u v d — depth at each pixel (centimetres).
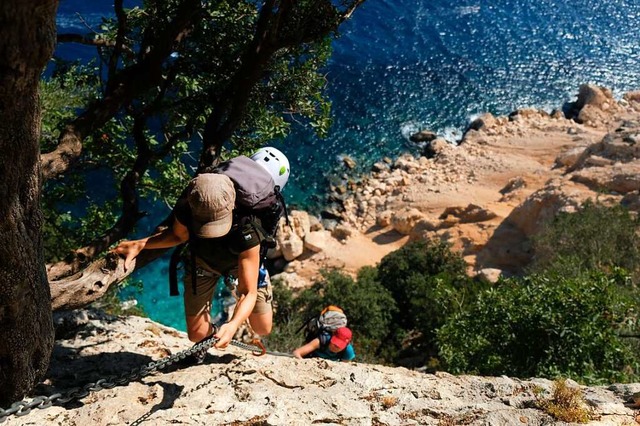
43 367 439
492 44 6203
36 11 285
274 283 2900
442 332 1348
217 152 796
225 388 495
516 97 5538
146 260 567
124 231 743
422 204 4159
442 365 1562
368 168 4672
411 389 498
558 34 6419
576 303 1127
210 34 962
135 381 512
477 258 3644
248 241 395
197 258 449
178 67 966
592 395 473
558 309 1134
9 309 373
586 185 3619
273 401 468
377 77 5647
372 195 4388
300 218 3953
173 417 445
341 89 5478
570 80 5775
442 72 5803
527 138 4819
